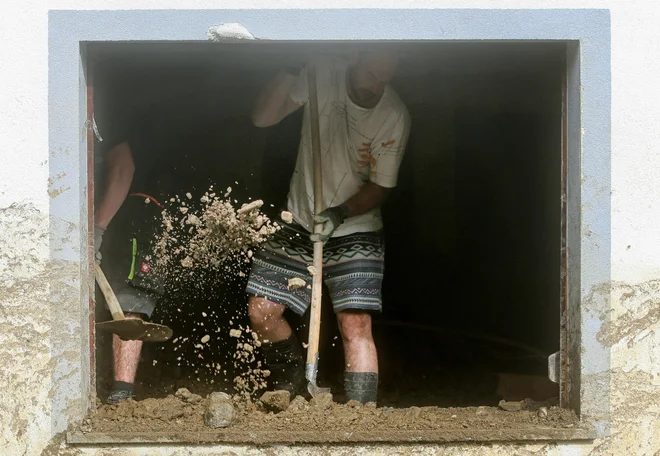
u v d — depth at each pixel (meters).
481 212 6.74
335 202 4.32
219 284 4.96
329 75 4.23
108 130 4.53
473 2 3.58
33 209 3.57
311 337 4.00
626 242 3.62
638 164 3.62
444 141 6.82
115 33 3.56
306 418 3.76
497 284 6.51
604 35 3.60
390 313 7.11
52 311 3.57
